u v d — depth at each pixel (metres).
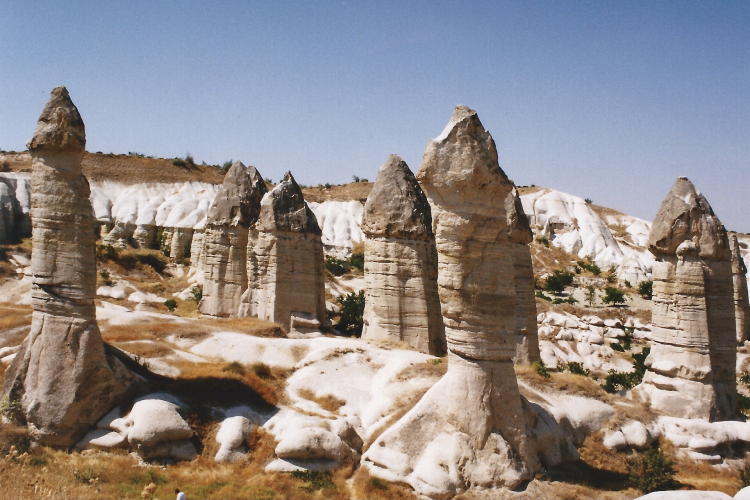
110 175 85.81
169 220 77.19
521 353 25.72
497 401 16.48
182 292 46.91
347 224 89.88
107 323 26.86
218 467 16.97
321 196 105.19
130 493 15.23
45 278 18.05
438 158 16.45
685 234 23.56
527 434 17.03
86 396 17.91
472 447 16.12
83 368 17.86
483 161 16.20
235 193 37.22
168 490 15.52
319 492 15.90
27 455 16.44
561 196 123.25
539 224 117.19
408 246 28.02
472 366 16.62
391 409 19.70
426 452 16.38
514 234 25.95
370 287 28.62
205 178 93.50
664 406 22.78
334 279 62.31
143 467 16.70
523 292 26.20
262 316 31.45
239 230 36.62
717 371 23.62
